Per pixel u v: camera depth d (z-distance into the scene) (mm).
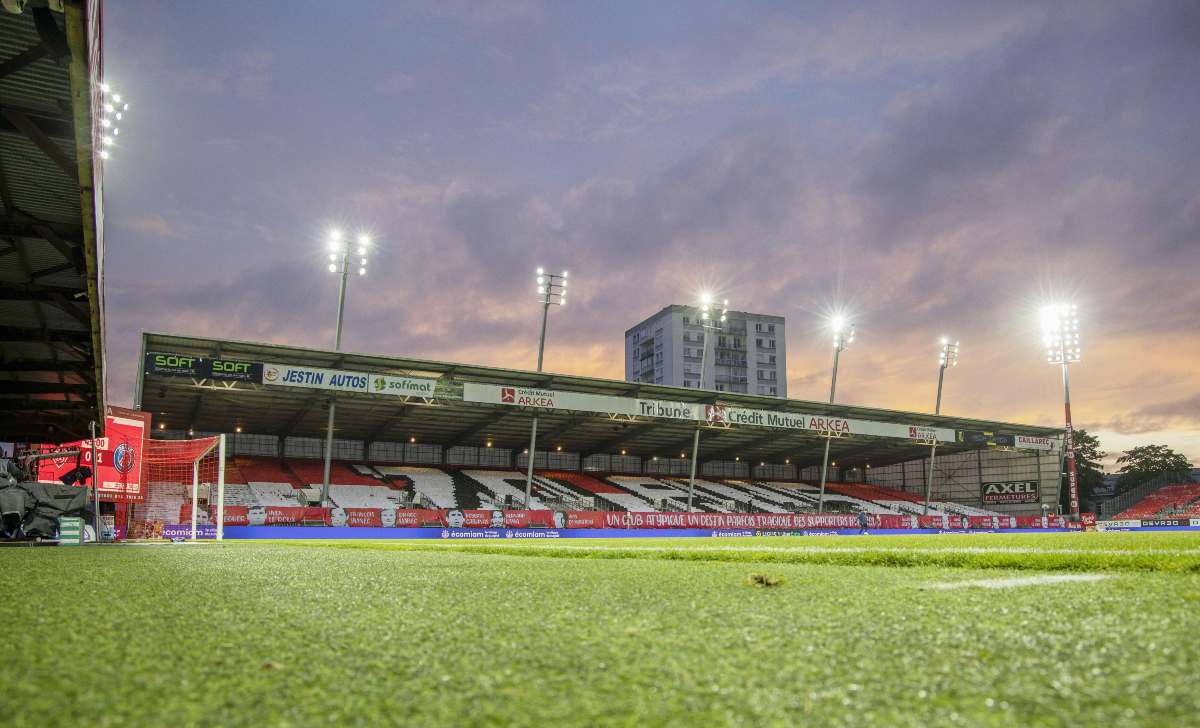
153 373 28844
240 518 30094
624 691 1575
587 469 53156
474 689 1605
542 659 1910
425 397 33344
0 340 13414
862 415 49125
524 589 3752
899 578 4277
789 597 3236
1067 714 1344
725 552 8633
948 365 54688
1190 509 59094
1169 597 2824
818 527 42031
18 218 9195
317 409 37062
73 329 13953
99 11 5852
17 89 6566
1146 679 1557
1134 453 68000
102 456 23531
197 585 4090
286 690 1604
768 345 94250
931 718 1345
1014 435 51406
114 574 5086
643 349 95938
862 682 1613
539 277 40688
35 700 1488
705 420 40250
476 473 47500
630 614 2730
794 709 1420
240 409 36750
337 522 31312
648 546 11828
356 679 1702
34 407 19797
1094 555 5449
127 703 1482
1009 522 48531
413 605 3070
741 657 1899
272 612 2852
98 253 9070
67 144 7426
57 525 16094
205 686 1632
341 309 35406
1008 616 2449
